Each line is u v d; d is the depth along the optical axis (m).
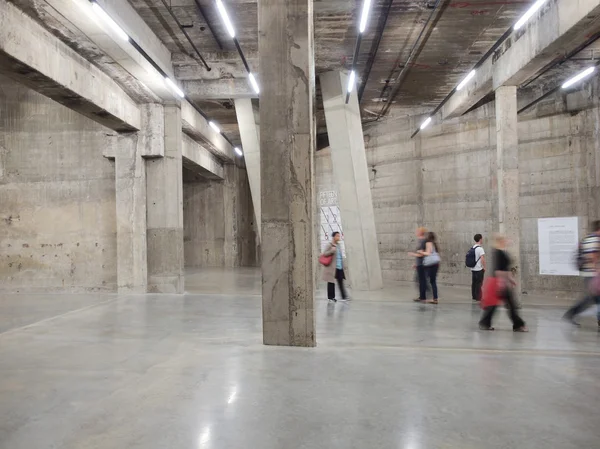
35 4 9.02
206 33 13.40
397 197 21.81
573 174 15.05
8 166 16.20
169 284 15.70
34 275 16.08
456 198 19.28
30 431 4.52
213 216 30.14
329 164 25.33
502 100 14.02
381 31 12.59
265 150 8.05
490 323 9.57
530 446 4.20
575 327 9.91
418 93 18.75
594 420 4.78
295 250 7.97
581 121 14.84
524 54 12.27
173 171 15.89
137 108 15.44
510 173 13.98
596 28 11.26
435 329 9.59
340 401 5.30
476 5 11.53
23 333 9.09
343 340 8.49
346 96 15.85
